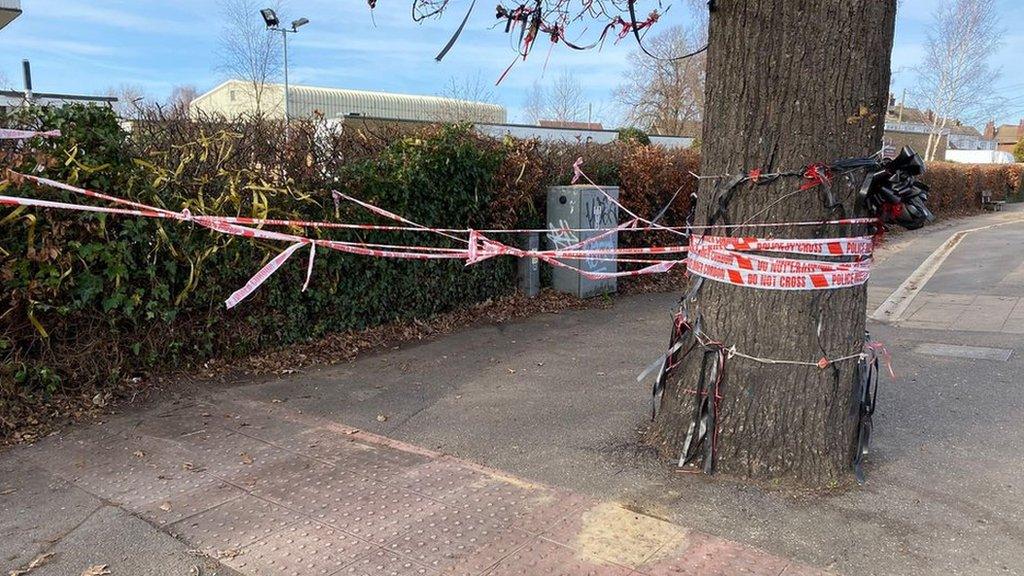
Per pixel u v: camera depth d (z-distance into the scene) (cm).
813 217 361
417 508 357
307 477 395
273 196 604
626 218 1091
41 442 441
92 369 508
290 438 454
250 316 603
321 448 437
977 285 1066
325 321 667
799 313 369
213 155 589
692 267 405
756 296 373
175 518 348
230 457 422
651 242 1155
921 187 360
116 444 440
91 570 303
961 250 1488
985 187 2859
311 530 336
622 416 492
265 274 473
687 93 4316
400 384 573
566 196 922
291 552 317
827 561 308
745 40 361
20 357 474
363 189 679
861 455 390
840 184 358
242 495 373
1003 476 393
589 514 350
